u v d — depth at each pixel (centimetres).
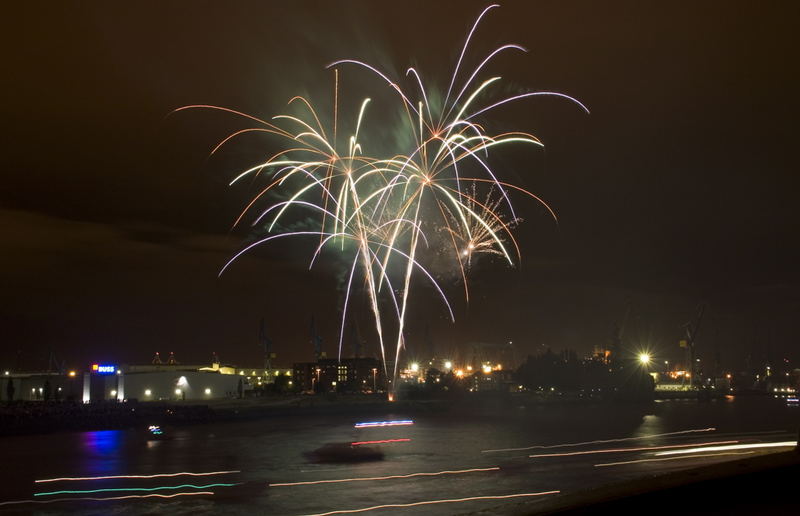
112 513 4719
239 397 17638
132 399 14888
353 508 4769
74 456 7831
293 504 4947
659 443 8900
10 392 14862
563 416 15512
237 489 5581
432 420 14112
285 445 9000
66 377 15375
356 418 14712
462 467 6769
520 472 6350
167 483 5906
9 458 7688
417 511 4622
